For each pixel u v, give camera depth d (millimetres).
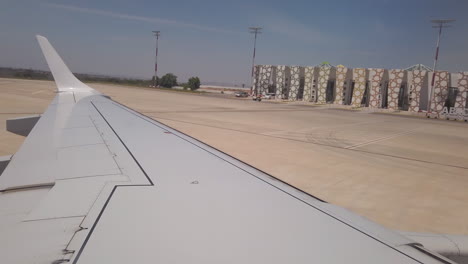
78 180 3254
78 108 8516
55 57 12195
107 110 8602
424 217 8461
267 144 17391
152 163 4051
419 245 2266
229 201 2863
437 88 60938
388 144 20609
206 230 2227
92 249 1879
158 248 1929
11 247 1879
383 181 11594
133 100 44094
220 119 28391
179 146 5227
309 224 2467
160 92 78000
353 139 21641
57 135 5484
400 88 70500
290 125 27312
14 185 3090
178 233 2154
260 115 35188
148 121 7617
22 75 119875
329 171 12438
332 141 20141
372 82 68750
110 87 81688
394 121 40094
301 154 15312
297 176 11500
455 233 7590
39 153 4332
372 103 68875
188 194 2979
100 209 2514
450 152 19188
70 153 4359
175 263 1765
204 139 17750
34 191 2936
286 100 81625
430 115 55219
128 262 1744
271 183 3535
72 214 2408
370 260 1959
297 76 82125
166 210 2557
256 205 2807
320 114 42969
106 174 3490
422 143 22266
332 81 79812
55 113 7641
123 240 2012
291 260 1887
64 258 1761
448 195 10461
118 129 6324
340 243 2170
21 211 2455
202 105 44375
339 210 2834
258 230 2285
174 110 33906
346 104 76125
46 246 1895
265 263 1823
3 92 42156
